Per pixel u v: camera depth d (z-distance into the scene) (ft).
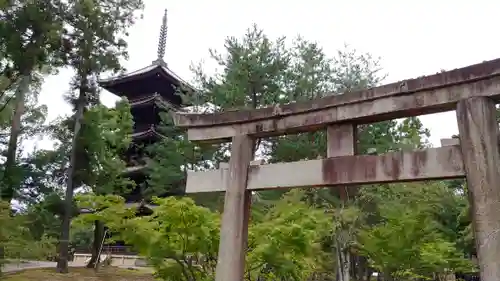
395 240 35.47
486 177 13.69
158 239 25.00
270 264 26.81
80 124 71.26
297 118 18.81
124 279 65.00
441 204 55.01
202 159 72.95
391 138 55.42
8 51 59.41
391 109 16.34
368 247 37.01
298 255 26.71
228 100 59.52
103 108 73.46
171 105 89.45
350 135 17.30
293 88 60.03
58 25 63.62
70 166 70.28
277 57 60.64
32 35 62.64
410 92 16.08
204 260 27.96
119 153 87.71
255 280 30.63
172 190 79.36
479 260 13.16
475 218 13.57
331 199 45.91
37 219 60.64
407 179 15.35
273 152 61.36
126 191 82.99
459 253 46.73
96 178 71.20
